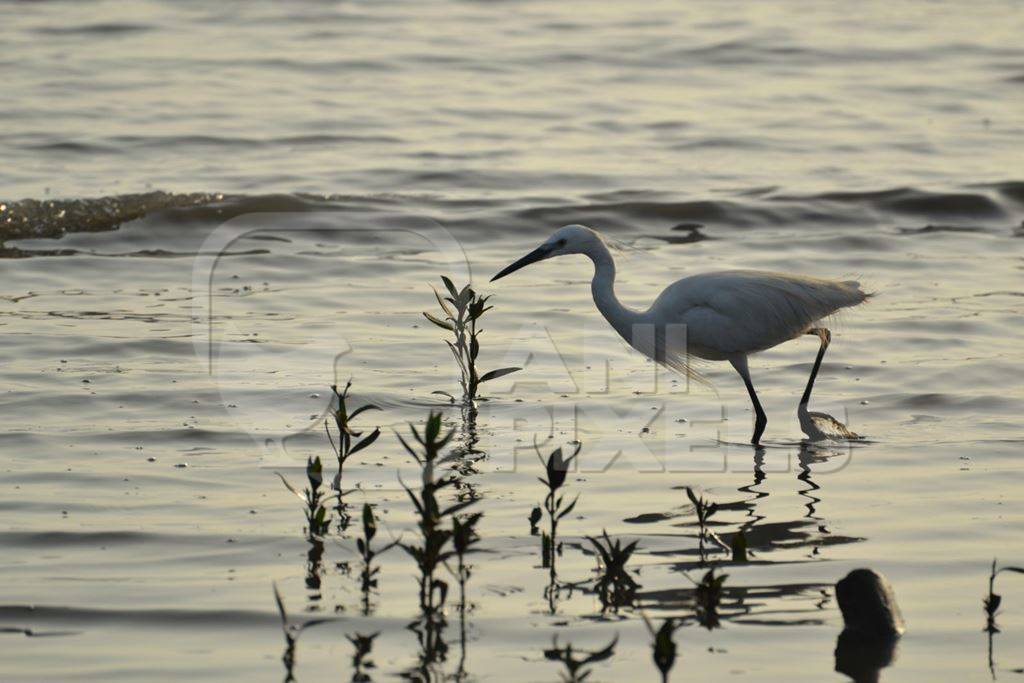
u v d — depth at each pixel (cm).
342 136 2375
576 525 915
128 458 1034
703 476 1033
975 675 704
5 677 684
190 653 715
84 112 2433
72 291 1590
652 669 705
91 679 685
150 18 3188
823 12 3478
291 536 880
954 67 2959
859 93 2761
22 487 961
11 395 1182
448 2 3500
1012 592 808
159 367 1289
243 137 2333
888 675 702
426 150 2308
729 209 2020
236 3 3388
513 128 2467
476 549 802
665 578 823
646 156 2323
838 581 780
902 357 1367
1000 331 1452
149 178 2092
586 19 3341
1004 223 2008
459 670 700
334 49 2978
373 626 749
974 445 1100
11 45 2889
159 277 1662
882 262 1775
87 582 801
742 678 696
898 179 2191
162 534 878
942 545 881
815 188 2131
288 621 754
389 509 934
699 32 3222
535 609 776
